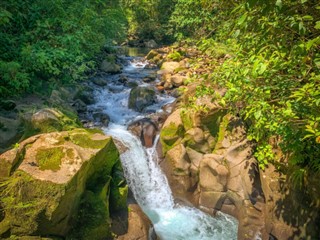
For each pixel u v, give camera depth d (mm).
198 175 5816
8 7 7102
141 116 7555
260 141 4934
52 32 7703
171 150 6105
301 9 2420
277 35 2633
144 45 23016
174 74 10164
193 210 5699
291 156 4078
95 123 6988
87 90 8547
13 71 6078
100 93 8750
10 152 3709
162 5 23375
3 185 3428
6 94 6254
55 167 3617
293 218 4211
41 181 3355
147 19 24781
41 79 7523
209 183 5531
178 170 5906
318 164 3586
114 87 9430
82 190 4027
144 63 13828
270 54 2844
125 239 4316
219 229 5215
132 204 5109
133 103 8078
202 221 5441
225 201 5402
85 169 3875
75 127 5496
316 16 2436
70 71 8070
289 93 3107
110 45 13703
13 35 7348
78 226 3977
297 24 2270
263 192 4859
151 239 4730
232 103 4812
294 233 4168
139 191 5953
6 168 3568
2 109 5789
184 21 9203
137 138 6672
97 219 4098
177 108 7035
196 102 5859
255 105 3203
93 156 4070
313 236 3914
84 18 8680
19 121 5324
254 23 2709
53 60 7156
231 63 3812
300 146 3295
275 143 4730
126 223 4582
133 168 6027
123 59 14273
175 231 5215
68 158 3762
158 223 5391
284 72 3074
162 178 6184
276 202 4484
